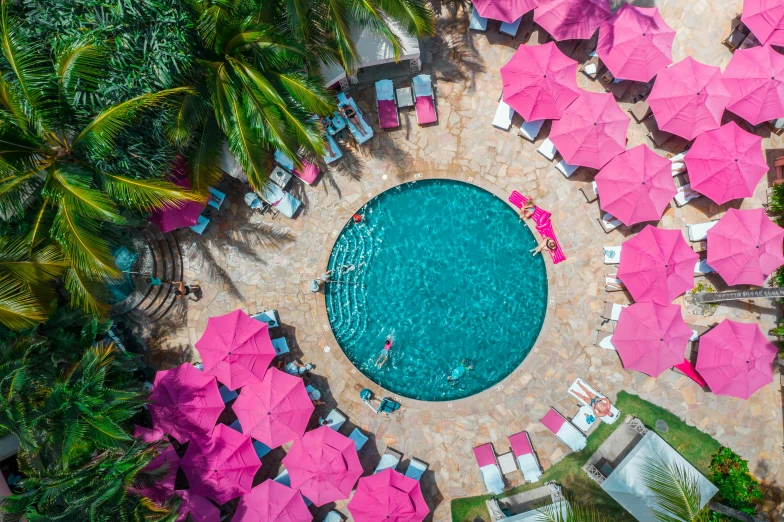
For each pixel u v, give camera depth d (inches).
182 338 702.5
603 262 701.9
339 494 642.2
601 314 698.8
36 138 504.4
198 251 706.2
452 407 695.1
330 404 701.9
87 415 504.1
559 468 690.8
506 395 697.0
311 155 688.4
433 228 713.0
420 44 712.4
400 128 709.3
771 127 711.7
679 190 698.8
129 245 644.7
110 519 502.9
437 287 712.4
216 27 503.8
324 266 706.8
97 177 536.4
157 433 644.1
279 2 537.6
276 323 695.1
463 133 709.9
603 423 694.5
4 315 493.0
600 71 709.3
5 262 499.2
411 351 706.8
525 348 703.7
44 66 497.4
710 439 691.4
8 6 504.7
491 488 665.6
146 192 517.0
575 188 706.2
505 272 708.7
